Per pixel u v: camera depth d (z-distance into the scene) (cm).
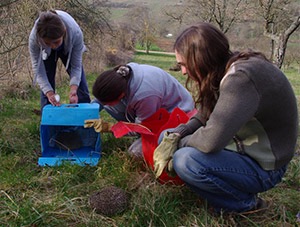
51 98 325
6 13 533
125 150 302
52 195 242
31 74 636
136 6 2283
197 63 185
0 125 375
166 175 239
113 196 225
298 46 1714
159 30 2416
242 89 170
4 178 259
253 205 215
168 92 277
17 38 596
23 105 488
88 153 301
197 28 185
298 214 216
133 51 2245
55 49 337
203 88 192
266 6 613
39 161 284
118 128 246
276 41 567
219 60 184
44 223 208
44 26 290
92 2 1066
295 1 656
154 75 270
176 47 191
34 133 353
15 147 312
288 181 263
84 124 276
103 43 1261
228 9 1086
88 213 220
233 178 193
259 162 192
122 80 248
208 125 182
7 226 205
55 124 278
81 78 380
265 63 175
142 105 261
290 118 181
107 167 272
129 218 212
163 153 212
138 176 255
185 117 251
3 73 559
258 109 175
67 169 271
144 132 239
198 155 193
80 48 350
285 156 188
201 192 205
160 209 215
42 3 724
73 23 341
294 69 1930
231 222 207
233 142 197
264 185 196
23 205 224
